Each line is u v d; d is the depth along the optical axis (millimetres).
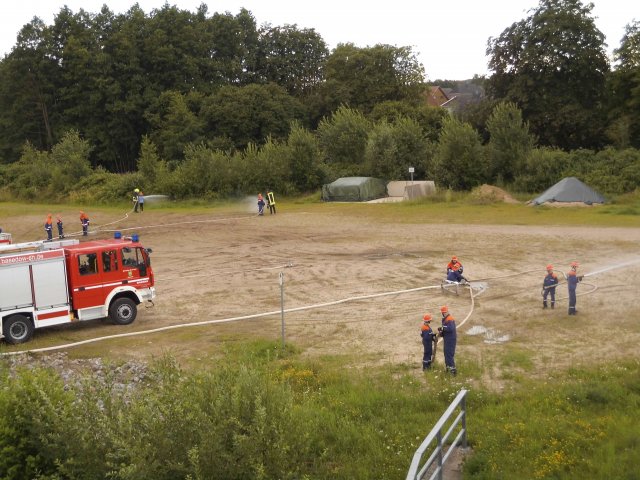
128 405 9797
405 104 77938
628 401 11852
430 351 14547
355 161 57812
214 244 34406
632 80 55281
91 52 86125
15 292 18234
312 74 102250
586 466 9594
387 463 10266
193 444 8719
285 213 44938
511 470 9688
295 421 9898
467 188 48281
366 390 13242
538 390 12758
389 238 33094
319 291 23141
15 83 87562
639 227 31656
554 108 59562
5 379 10508
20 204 60938
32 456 9062
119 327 19828
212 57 96750
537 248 28156
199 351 16953
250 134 81500
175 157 78812
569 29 58062
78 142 71875
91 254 19328
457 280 22094
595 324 17312
